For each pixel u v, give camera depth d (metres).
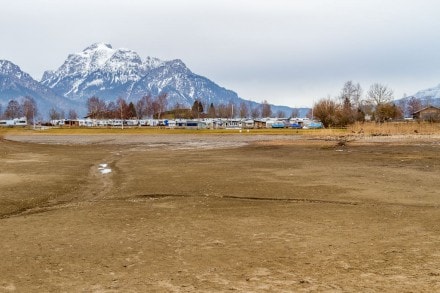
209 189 20.97
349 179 23.89
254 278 8.70
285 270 9.17
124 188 21.66
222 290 8.08
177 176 26.02
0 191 20.39
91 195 19.89
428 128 86.75
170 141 73.31
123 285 8.41
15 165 32.75
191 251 10.66
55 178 25.19
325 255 10.20
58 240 11.77
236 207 16.45
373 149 48.31
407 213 14.94
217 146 58.41
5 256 10.31
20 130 125.81
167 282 8.54
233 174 26.73
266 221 13.97
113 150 51.84
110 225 13.52
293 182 23.06
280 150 49.00
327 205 16.73
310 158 37.97
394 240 11.45
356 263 9.56
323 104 129.50
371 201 17.48
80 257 10.23
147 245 11.23
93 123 172.12
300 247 10.92
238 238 11.88
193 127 145.88
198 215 14.98
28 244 11.38
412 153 41.81
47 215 15.13
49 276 8.95
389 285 8.17
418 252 10.30
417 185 21.41
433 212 15.05
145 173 27.75
